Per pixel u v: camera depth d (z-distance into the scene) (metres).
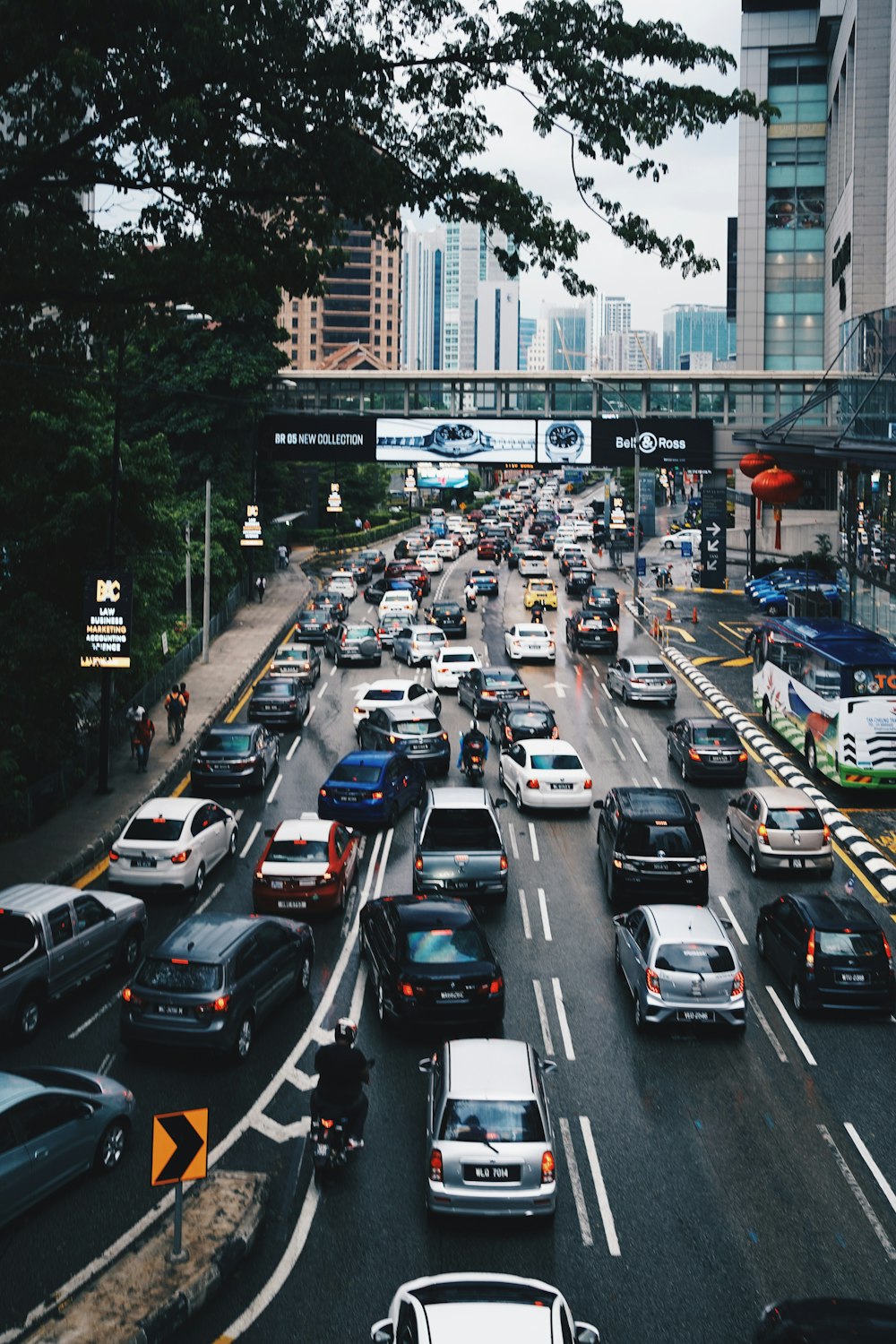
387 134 19.91
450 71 19.27
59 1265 12.08
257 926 18.05
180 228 21.56
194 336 66.81
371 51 19.08
